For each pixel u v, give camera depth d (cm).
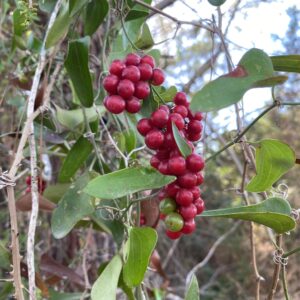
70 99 30
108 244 34
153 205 23
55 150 30
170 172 16
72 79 20
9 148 32
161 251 64
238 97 13
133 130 23
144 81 17
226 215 17
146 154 29
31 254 18
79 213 20
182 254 72
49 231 33
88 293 24
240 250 73
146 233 17
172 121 15
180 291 63
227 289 73
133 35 24
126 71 16
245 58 14
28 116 21
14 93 35
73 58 20
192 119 17
